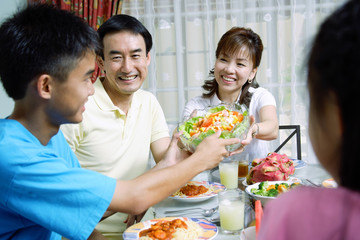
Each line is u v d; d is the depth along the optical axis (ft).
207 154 3.48
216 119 4.43
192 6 10.43
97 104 5.24
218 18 10.32
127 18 5.15
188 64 10.64
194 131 4.42
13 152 2.61
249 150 6.72
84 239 2.82
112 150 5.32
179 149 4.56
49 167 2.70
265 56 10.35
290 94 10.37
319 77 1.13
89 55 2.75
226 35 6.56
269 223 1.24
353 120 1.07
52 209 2.72
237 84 6.66
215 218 3.88
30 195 2.66
